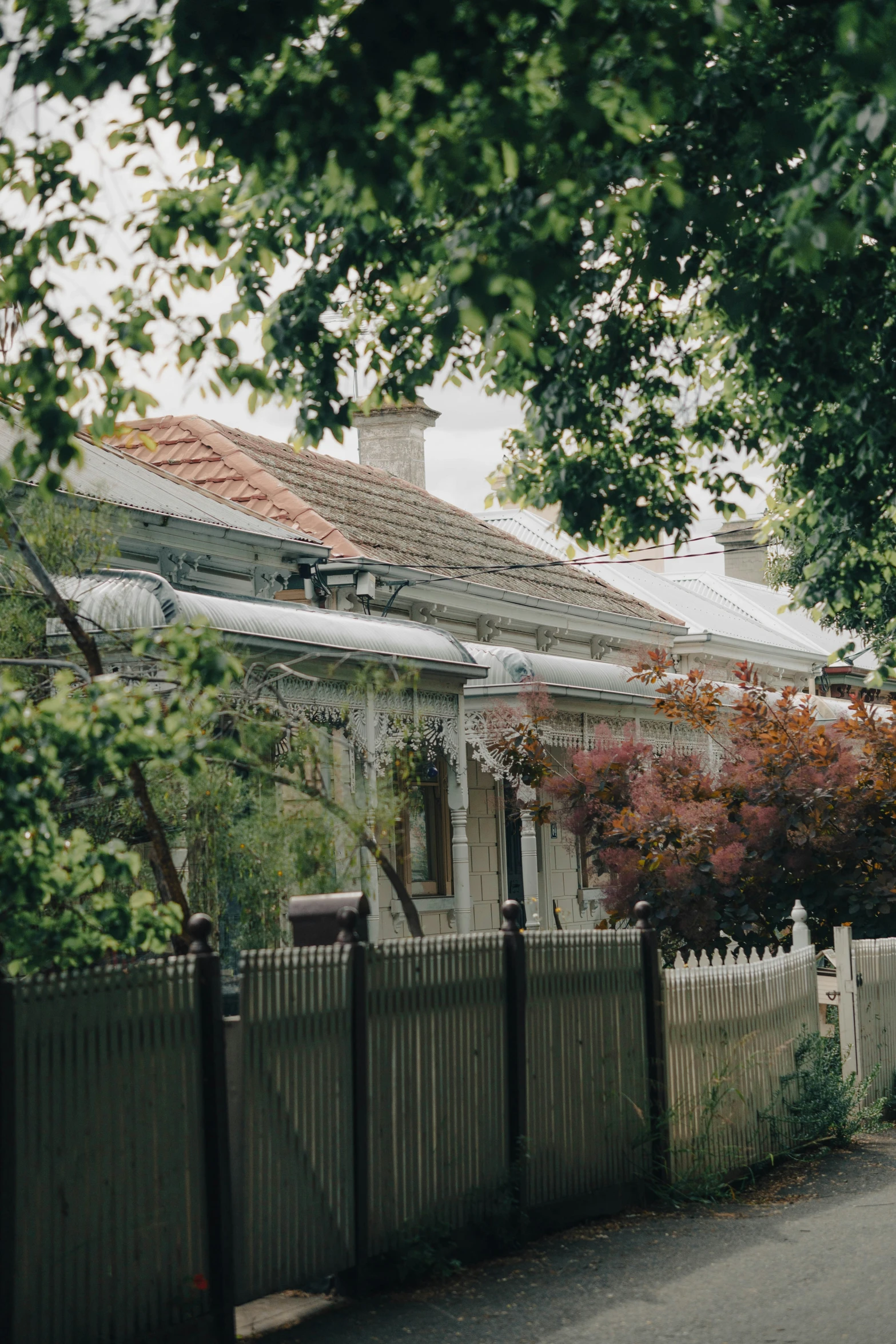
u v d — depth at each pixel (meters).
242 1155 6.43
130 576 11.79
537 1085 8.26
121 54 7.15
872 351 10.86
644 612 28.53
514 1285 7.12
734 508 13.16
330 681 13.85
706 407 12.91
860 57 6.30
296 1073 6.73
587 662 20.70
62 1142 5.62
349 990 7.06
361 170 6.88
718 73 8.52
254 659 11.79
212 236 8.28
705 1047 9.67
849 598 13.82
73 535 9.52
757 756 14.23
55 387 7.81
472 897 20.77
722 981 9.96
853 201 8.14
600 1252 7.76
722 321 11.41
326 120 6.89
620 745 15.34
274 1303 6.87
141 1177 5.92
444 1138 7.55
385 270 10.21
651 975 9.25
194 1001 6.24
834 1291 6.80
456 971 7.74
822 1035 11.88
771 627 36.34
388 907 17.81
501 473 13.11
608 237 9.67
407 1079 7.35
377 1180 7.11
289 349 10.41
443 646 16.34
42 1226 5.52
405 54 6.21
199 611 12.18
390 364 11.30
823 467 12.27
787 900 13.80
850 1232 8.03
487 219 8.20
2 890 6.18
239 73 6.91
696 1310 6.59
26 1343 5.43
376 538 20.41
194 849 9.30
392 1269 7.12
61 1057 5.64
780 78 8.49
